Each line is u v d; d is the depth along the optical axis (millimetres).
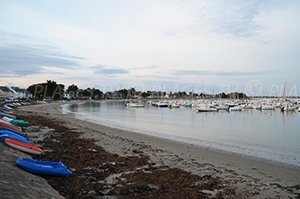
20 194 7340
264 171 13422
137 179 11164
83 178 10969
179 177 11656
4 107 50406
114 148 18031
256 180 11812
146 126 35938
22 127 25625
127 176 11562
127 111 74188
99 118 48281
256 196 9844
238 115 60594
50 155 14703
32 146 14531
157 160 14906
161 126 36375
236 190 10406
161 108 94312
